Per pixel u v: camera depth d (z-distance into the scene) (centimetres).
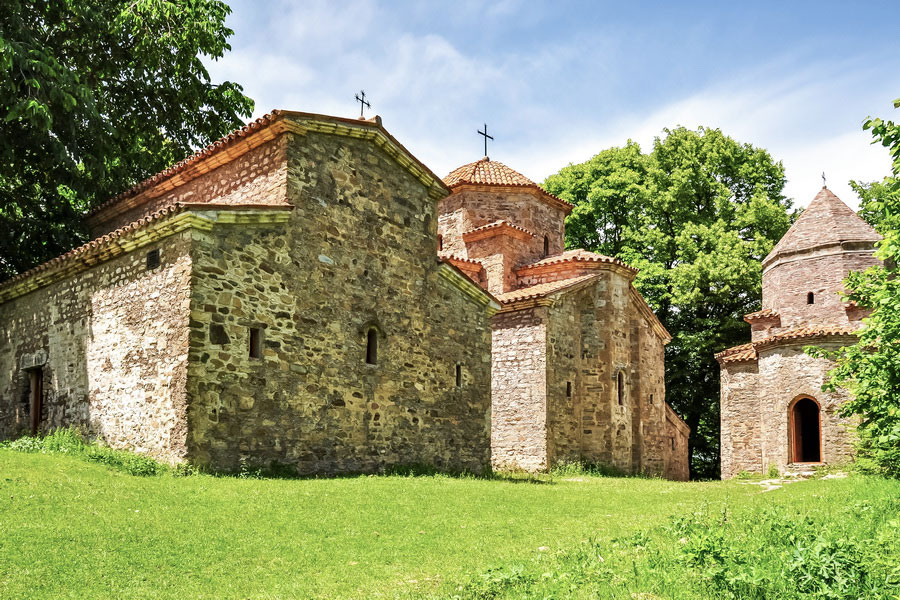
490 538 983
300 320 1570
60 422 1655
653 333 2848
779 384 2445
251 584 740
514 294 2506
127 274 1534
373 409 1703
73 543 828
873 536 842
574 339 2534
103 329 1573
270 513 1044
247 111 2717
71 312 1675
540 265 2656
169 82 2539
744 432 2747
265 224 1530
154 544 851
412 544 927
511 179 2889
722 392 2844
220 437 1388
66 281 1706
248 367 1454
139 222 1462
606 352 2542
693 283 3338
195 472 1320
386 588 734
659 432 2791
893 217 1119
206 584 733
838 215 2644
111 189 2372
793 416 2395
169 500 1075
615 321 2578
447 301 1964
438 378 1897
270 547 875
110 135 2338
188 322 1370
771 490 1744
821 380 2333
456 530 1027
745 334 3528
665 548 827
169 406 1378
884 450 1636
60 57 2330
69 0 2114
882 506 1098
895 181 1104
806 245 2642
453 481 1561
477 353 2030
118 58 2430
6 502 970
